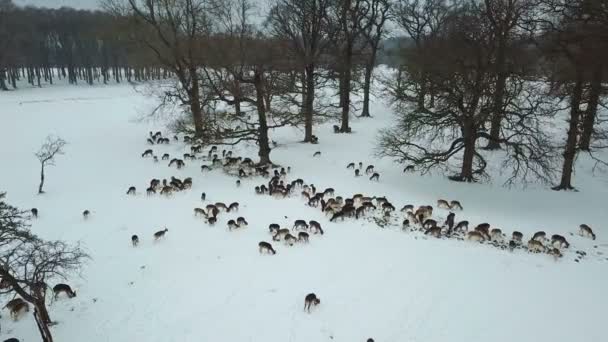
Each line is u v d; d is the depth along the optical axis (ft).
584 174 79.61
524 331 35.88
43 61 285.84
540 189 73.20
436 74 70.64
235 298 39.78
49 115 144.05
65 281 42.88
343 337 34.71
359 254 48.80
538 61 72.18
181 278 43.37
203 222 58.29
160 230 55.67
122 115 146.20
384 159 90.12
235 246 50.62
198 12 100.58
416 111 74.38
